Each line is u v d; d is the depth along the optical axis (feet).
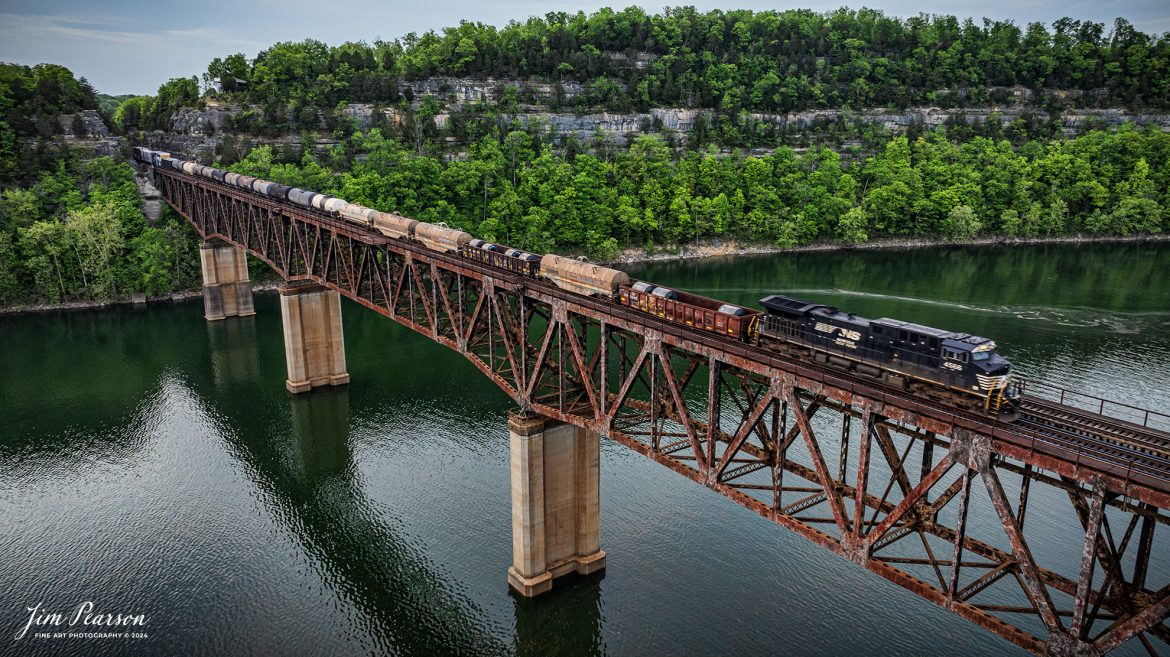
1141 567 91.81
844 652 164.25
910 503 103.40
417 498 231.09
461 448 263.08
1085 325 388.16
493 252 214.48
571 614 179.52
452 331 220.64
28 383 329.93
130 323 419.54
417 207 538.47
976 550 109.19
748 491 226.38
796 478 234.38
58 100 574.56
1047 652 92.22
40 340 390.01
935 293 463.83
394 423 284.20
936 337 123.85
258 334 398.83
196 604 187.01
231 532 216.74
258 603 187.21
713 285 497.87
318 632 177.37
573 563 191.52
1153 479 84.28
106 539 213.46
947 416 101.14
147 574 198.39
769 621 174.19
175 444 271.69
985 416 111.86
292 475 246.88
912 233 649.20
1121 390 296.10
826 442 257.75
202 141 599.98
